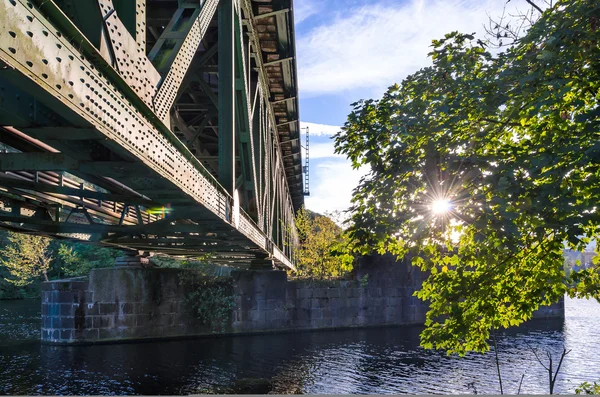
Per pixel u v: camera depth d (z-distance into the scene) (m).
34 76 3.62
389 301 31.66
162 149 7.01
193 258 28.89
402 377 17.67
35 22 3.65
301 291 29.19
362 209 8.55
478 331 8.16
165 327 25.22
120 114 5.44
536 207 5.55
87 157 6.44
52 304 23.98
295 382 16.64
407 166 7.32
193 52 8.16
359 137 8.79
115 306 24.42
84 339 23.77
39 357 20.31
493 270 7.65
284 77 23.33
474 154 6.50
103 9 4.99
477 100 7.36
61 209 14.09
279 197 28.86
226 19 12.13
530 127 7.30
